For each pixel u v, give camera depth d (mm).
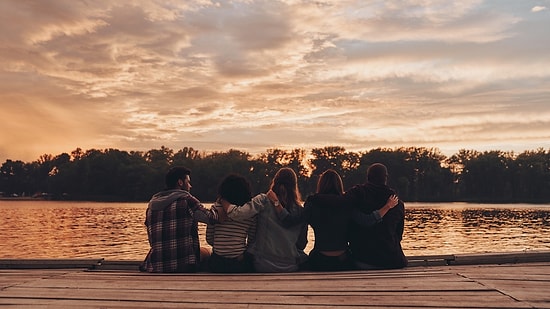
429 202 134875
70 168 137500
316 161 135000
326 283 4551
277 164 134250
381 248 5336
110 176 131625
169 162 131875
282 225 5277
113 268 5641
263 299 3969
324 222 5309
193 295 4113
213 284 4543
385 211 5324
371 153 137000
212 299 3975
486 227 43656
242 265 5219
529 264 5621
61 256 23391
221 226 5273
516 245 29109
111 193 132500
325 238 5312
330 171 5570
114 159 134125
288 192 5352
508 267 5332
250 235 5402
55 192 138750
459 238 33344
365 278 4762
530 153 133750
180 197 5324
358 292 4168
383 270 5281
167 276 4984
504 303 3754
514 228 42531
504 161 131500
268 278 4832
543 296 3939
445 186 138000
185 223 5273
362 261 5379
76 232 36594
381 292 4156
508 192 134625
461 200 137375
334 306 3742
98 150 144375
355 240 5422
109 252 24703
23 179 168500
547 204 116375
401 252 5469
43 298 4023
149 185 125312
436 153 137750
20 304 3830
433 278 4695
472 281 4520
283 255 5246
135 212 69188
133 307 3746
